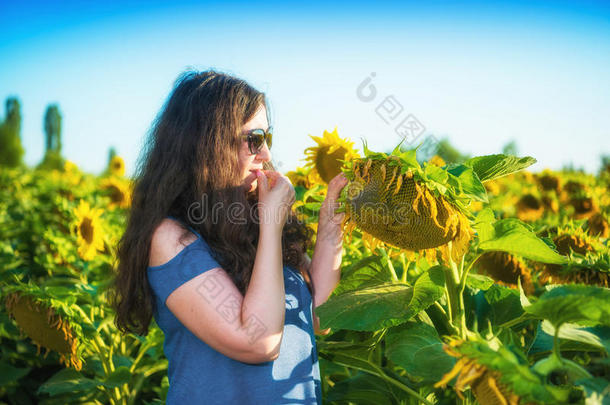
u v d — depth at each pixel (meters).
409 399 1.85
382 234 1.53
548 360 1.09
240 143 1.69
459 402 1.50
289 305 1.70
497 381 1.07
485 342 1.11
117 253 1.72
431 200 1.34
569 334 1.27
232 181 1.68
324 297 1.89
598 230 3.03
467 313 1.83
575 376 1.06
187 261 1.50
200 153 1.65
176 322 1.57
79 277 3.95
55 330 2.28
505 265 2.28
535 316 1.41
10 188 9.33
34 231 5.73
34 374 3.55
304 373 1.62
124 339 3.04
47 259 4.12
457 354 1.09
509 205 4.60
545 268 2.18
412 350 1.45
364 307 1.50
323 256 1.92
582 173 4.82
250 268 1.63
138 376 2.92
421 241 1.47
